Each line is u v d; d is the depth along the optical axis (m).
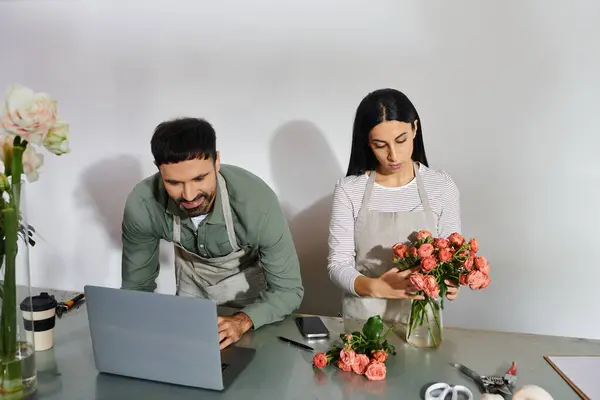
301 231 2.61
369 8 2.34
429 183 1.78
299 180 2.57
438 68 2.32
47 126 1.11
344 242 1.79
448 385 1.18
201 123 1.43
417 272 1.36
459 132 2.35
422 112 2.37
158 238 1.73
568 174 2.27
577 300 2.36
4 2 2.80
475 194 2.39
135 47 2.66
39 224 3.00
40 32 2.78
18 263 1.18
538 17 2.19
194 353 1.20
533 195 2.33
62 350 1.43
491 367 1.30
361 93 2.42
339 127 2.47
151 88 2.67
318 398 1.17
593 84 2.19
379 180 1.81
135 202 1.63
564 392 1.17
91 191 2.87
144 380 1.27
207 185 1.43
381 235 1.77
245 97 2.56
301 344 1.43
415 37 2.32
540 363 1.31
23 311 1.20
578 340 1.45
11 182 1.15
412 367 1.30
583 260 2.32
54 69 2.80
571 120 2.23
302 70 2.46
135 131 2.74
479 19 2.25
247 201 1.61
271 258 1.65
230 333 1.43
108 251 2.92
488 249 2.42
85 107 2.79
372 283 1.59
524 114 2.27
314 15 2.41
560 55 2.20
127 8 2.63
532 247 2.37
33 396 1.20
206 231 1.67
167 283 2.88
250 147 2.60
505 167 2.33
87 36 2.72
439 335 1.40
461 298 2.49
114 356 1.28
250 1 2.47
